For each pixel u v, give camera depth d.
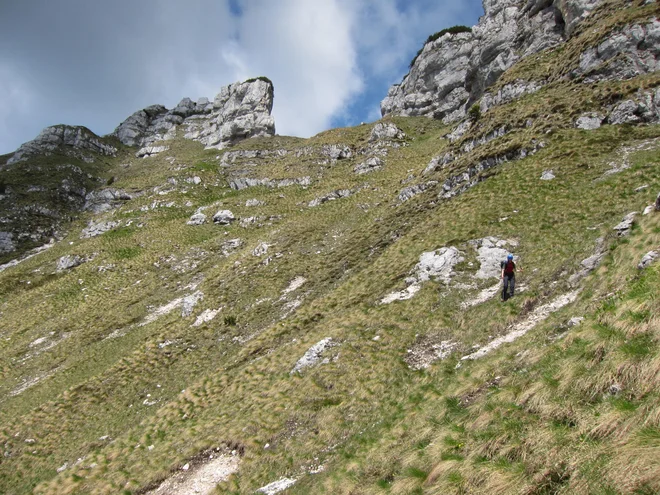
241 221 74.69
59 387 38.41
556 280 22.02
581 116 43.44
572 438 8.10
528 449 8.77
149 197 96.56
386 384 20.88
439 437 11.76
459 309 25.09
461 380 15.77
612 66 47.03
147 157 143.12
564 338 12.60
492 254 29.19
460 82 116.44
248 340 36.81
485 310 23.14
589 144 38.84
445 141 85.75
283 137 137.00
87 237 84.94
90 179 119.94
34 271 73.00
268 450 19.84
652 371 7.91
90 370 40.22
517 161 43.09
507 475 8.35
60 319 53.78
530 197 35.03
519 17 84.38
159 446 24.58
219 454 21.31
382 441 14.87
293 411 21.92
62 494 23.08
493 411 10.85
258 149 118.50
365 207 61.56
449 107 115.81
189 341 40.38
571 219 29.03
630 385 8.27
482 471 8.96
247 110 149.25
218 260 60.97
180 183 101.44
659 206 19.31
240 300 45.03
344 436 18.25
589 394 8.95
